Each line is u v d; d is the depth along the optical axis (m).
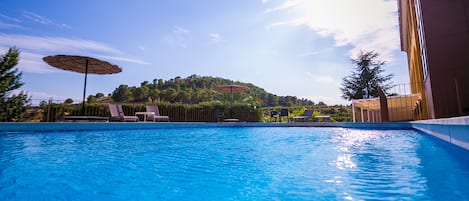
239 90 15.43
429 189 1.88
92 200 1.71
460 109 6.66
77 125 7.60
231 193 1.86
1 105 12.98
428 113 8.68
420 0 7.51
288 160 3.15
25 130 6.62
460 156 3.31
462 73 6.82
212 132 9.02
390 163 2.86
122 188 1.98
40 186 2.01
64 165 2.81
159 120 12.88
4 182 2.12
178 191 1.91
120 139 5.89
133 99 27.11
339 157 3.35
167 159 3.24
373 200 1.66
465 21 6.99
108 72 10.08
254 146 4.70
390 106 13.16
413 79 14.26
